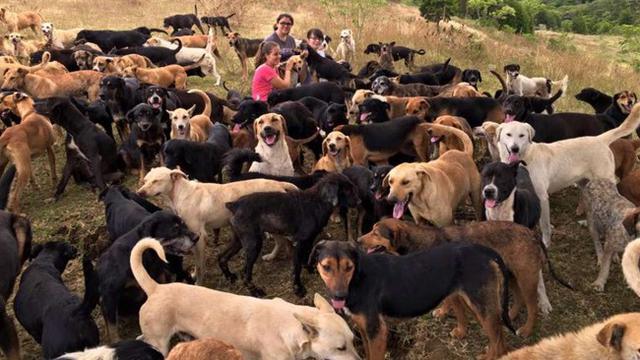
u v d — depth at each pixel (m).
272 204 2.94
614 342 1.85
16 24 9.71
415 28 9.73
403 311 2.36
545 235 3.29
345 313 2.46
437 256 2.37
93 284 2.32
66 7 11.95
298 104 4.23
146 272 2.43
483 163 4.18
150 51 6.93
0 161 4.04
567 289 2.94
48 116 4.09
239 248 3.11
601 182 3.05
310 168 4.57
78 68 6.81
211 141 3.98
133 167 4.39
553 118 4.11
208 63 6.96
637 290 2.22
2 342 2.48
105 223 3.73
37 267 2.67
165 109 4.54
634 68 9.61
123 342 1.93
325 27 9.88
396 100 4.65
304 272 3.19
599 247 3.10
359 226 3.39
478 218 3.42
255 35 10.30
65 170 4.18
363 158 4.00
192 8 12.73
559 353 1.97
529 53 9.24
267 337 2.25
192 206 3.08
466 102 4.49
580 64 8.30
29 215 3.96
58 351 2.32
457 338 2.65
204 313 2.33
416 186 2.96
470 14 16.28
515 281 2.64
